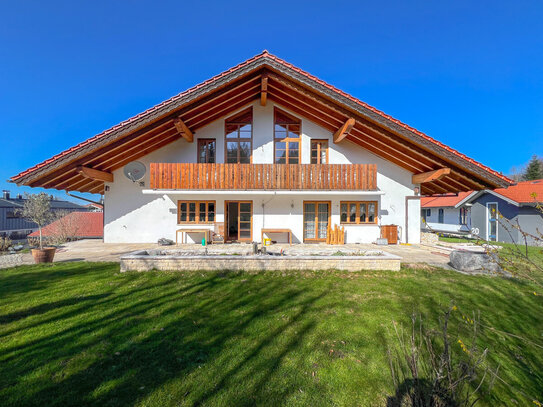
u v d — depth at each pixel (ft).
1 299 15.89
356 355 10.43
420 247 35.76
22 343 11.09
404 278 20.30
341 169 35.73
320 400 8.12
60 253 30.40
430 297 16.58
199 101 30.73
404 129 30.53
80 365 9.62
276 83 33.68
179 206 38.81
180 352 10.48
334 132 39.17
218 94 30.68
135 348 10.74
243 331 12.21
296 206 39.58
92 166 33.65
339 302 15.65
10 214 79.25
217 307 14.90
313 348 10.85
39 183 31.24
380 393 8.45
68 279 19.79
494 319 14.02
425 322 13.33
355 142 39.19
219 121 38.68
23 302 15.44
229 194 36.70
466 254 22.52
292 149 39.42
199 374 9.18
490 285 18.85
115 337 11.58
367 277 20.47
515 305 15.71
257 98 38.55
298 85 30.50
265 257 22.04
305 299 16.08
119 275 20.72
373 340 11.54
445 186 40.91
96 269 22.63
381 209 39.52
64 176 34.09
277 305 15.21
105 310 14.42
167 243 36.60
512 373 9.98
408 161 37.27
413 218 39.24
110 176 37.58
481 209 56.65
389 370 9.53
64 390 8.38
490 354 11.01
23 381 8.77
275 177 35.47
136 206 38.50
